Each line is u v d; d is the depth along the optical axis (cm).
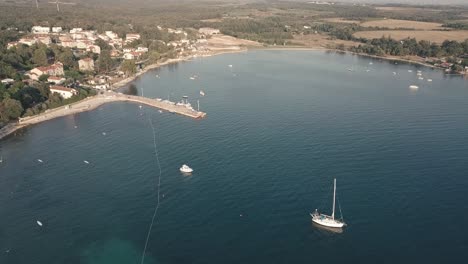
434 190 19362
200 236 16450
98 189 19812
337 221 16850
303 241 16075
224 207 18175
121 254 15600
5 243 16238
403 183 19938
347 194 19012
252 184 19875
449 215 17525
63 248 16025
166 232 16738
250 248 15750
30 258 15512
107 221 17500
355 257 15225
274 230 16700
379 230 16612
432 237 16200
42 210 18250
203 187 19725
